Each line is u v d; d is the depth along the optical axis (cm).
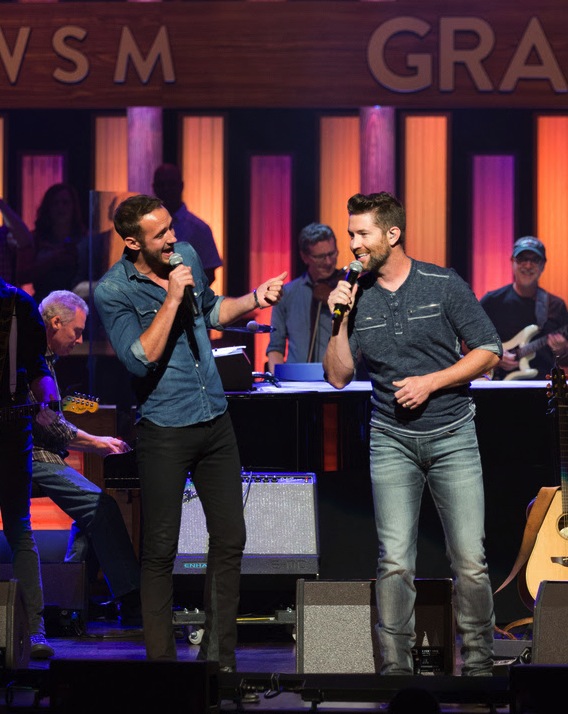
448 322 1191
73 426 1664
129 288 1186
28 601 1390
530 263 2366
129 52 2439
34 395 1409
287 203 2880
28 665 1291
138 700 1029
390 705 955
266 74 2445
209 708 1034
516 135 2845
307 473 1539
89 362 2320
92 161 2875
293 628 1545
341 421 1555
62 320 1661
